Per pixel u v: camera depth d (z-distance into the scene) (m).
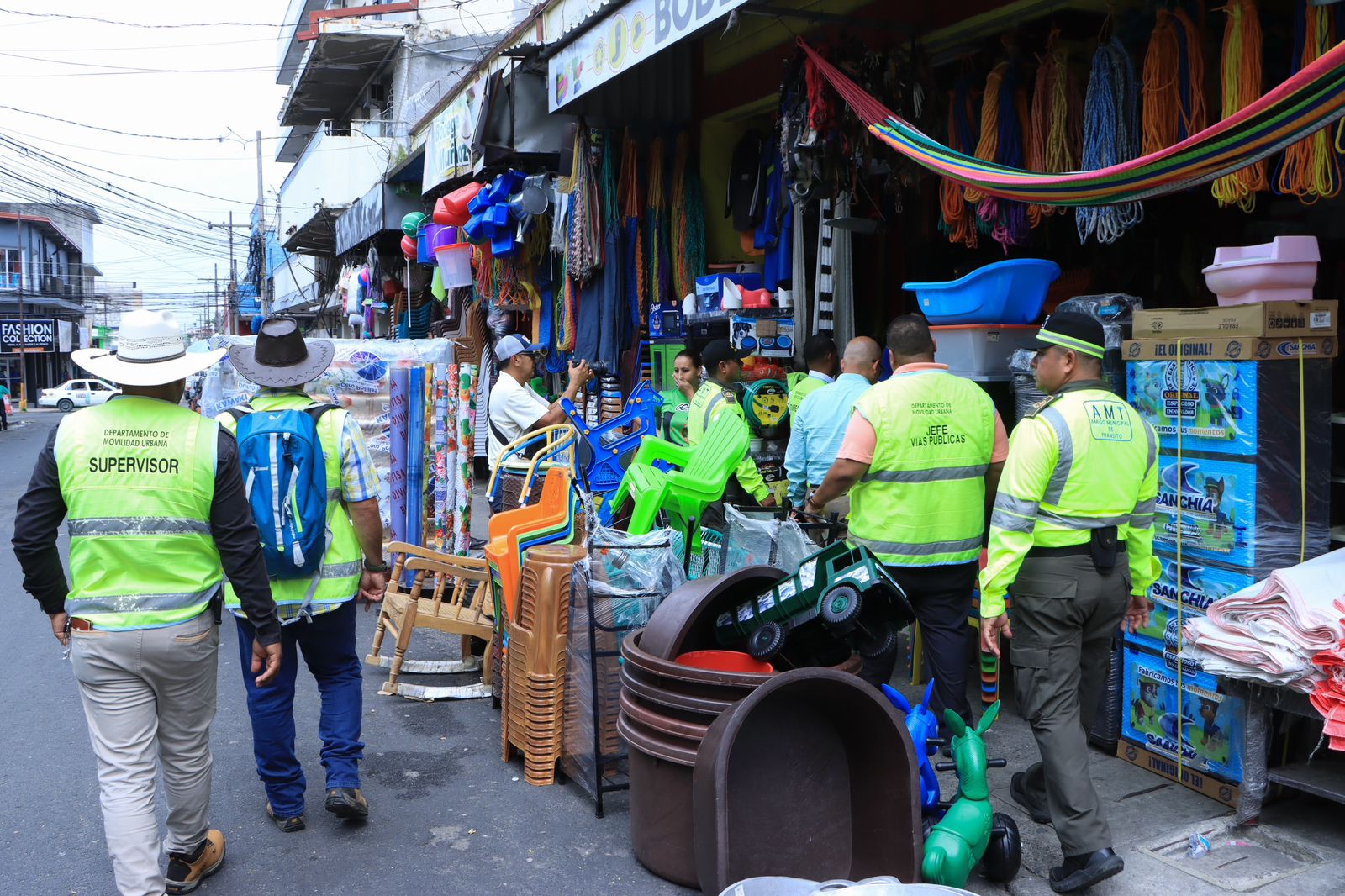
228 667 6.11
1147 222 5.90
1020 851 3.38
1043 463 3.28
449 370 7.09
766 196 7.45
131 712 3.19
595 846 3.76
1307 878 3.32
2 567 9.45
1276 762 3.83
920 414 3.85
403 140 17.19
